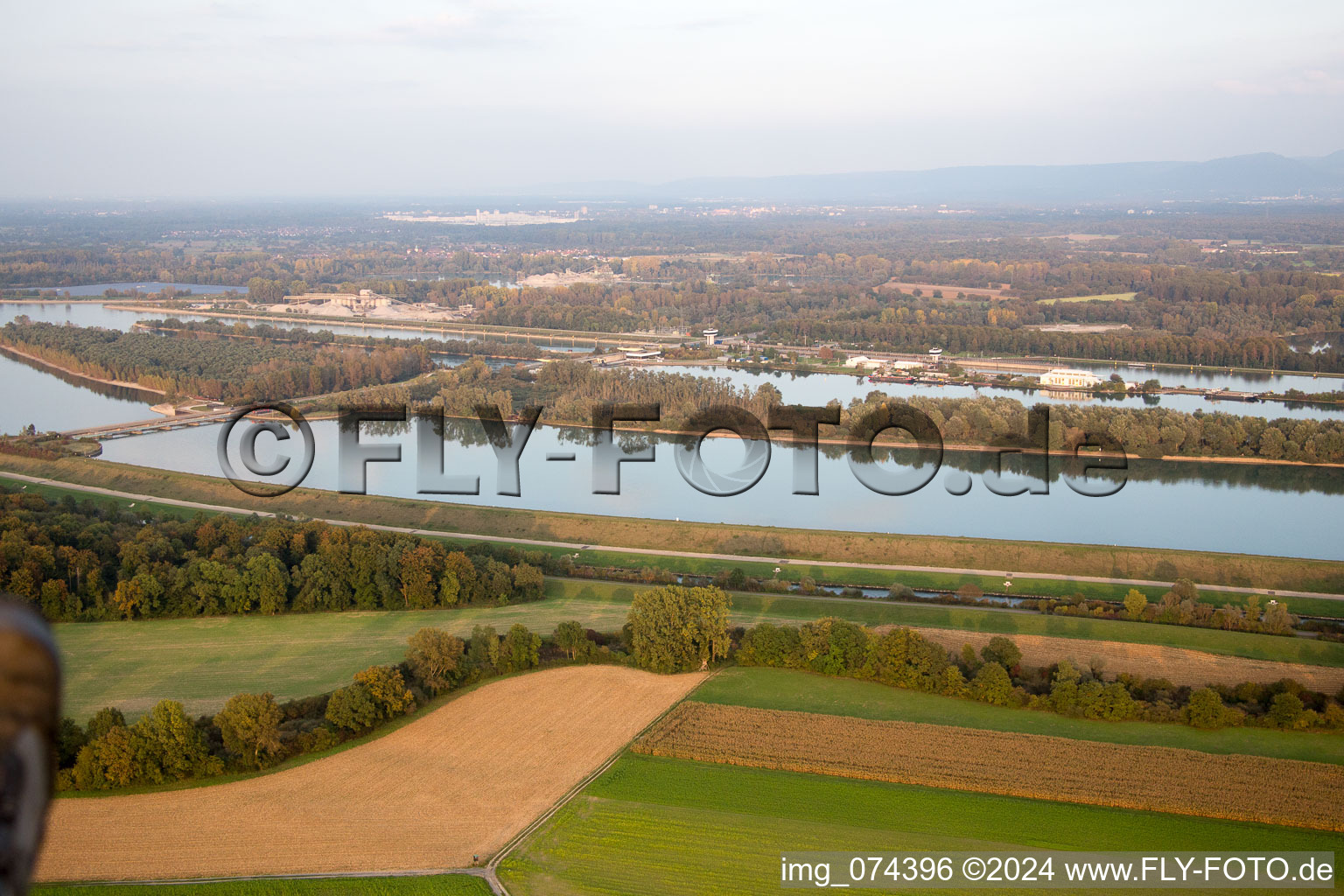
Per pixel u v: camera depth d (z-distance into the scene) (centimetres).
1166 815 11762
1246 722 13988
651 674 15650
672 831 11394
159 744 12262
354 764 12850
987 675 14700
